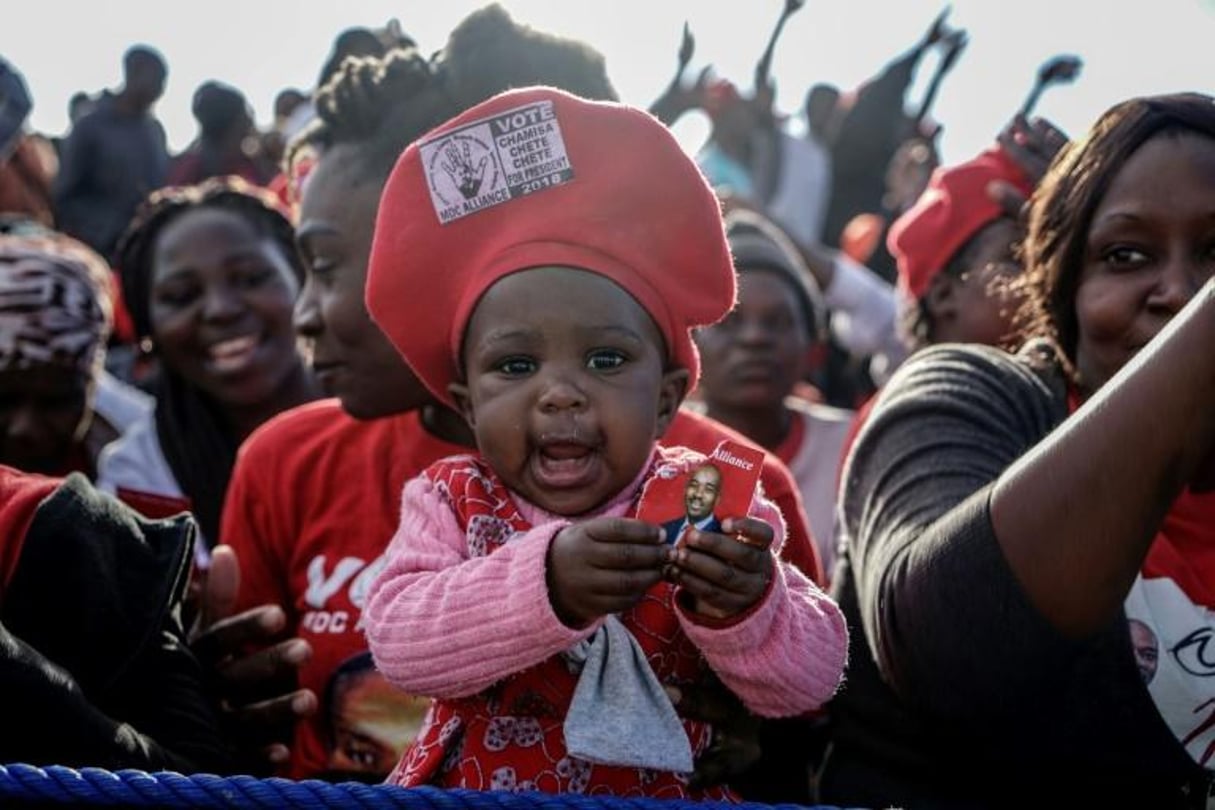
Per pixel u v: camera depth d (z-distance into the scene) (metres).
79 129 9.61
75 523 2.57
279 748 2.88
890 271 8.10
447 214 2.27
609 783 2.23
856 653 2.70
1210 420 2.02
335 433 3.37
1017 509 2.14
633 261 2.23
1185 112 2.56
